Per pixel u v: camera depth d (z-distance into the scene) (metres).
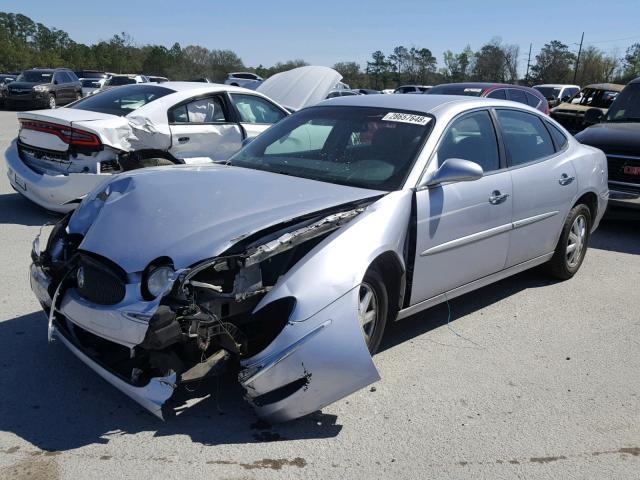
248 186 3.59
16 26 81.31
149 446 2.94
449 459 2.95
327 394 3.02
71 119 6.59
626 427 3.30
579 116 16.64
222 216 3.21
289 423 3.18
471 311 4.86
